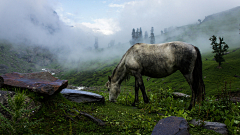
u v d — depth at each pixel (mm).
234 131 3645
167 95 8367
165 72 6266
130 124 4168
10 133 2852
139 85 6750
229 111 5047
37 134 3004
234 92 26078
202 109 5188
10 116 3209
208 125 3988
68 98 6047
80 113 4441
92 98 6305
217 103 5535
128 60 6805
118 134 3734
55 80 5281
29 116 3529
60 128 3580
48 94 4312
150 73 6602
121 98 8367
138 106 6965
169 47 5977
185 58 5656
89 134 3562
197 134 3637
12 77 4730
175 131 3236
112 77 7820
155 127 3568
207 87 42250
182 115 4523
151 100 7289
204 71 57125
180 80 56875
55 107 4387
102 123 4172
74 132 3551
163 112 5840
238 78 44469
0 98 3422
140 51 6508
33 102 3891
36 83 4453
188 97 8906
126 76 7676
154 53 6215
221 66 57438
